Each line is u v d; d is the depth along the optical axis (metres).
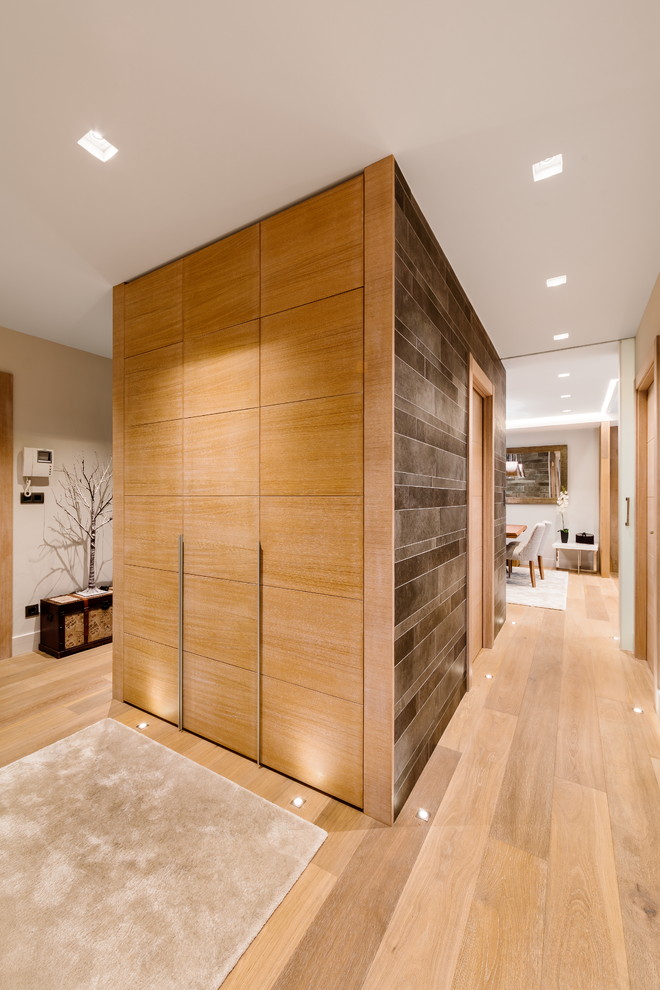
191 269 2.27
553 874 1.44
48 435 3.66
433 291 2.11
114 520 2.67
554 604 5.06
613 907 1.32
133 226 2.07
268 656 1.96
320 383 1.79
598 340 3.60
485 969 1.15
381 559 1.64
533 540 6.09
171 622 2.36
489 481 3.56
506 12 1.15
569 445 7.81
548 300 2.87
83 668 3.16
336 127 1.51
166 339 2.38
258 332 1.98
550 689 2.81
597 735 2.27
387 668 1.64
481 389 3.25
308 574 1.83
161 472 2.40
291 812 1.70
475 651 3.30
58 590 3.71
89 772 1.94
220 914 1.29
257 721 1.99
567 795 1.82
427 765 2.01
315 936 1.24
